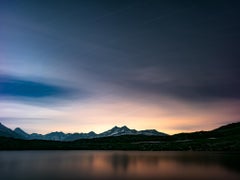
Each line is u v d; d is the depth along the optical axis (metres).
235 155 176.75
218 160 134.00
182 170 92.38
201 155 181.88
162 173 84.75
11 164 122.25
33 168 103.44
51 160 149.88
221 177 73.56
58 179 72.88
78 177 76.50
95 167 107.56
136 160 147.12
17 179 72.56
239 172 84.75
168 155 192.75
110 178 74.50
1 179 72.56
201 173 83.00
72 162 135.25
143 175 80.31
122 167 107.44
